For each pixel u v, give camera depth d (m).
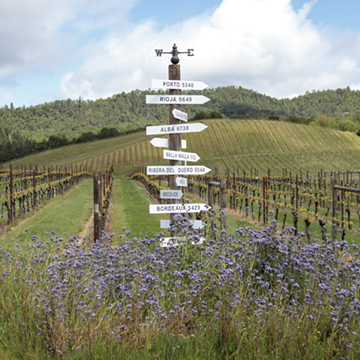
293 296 4.34
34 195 16.78
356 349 3.26
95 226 8.29
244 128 104.00
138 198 22.50
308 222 8.45
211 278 4.20
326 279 4.25
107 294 3.99
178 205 6.41
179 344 3.30
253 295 4.32
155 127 6.55
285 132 102.38
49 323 3.36
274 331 3.45
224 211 6.89
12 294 3.88
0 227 11.88
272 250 5.04
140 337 3.32
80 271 4.13
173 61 6.57
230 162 83.69
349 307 3.64
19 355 3.15
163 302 3.91
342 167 78.81
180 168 6.58
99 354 3.11
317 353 3.28
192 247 5.34
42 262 4.54
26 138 174.88
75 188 32.28
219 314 3.60
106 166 89.06
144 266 4.54
